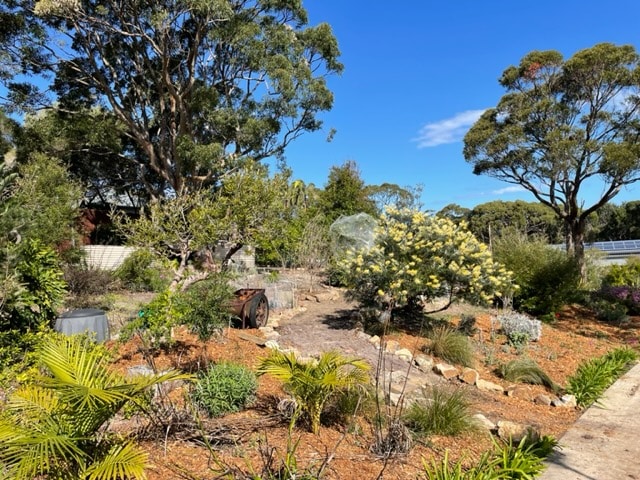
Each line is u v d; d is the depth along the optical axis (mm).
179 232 6320
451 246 7516
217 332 5824
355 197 20406
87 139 17656
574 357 7801
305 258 13539
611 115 17016
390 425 3441
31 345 4074
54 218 9203
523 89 18234
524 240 11953
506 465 3121
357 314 8336
